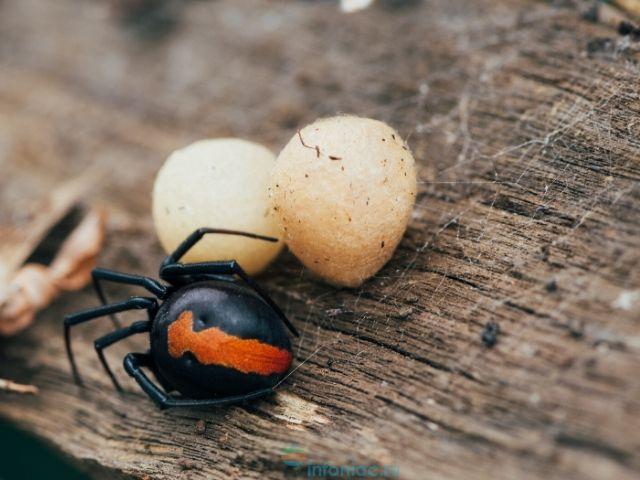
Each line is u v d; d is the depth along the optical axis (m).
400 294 0.09
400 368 0.09
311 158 0.09
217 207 0.09
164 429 0.09
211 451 0.09
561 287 0.09
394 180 0.09
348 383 0.09
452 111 0.10
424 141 0.10
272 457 0.09
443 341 0.09
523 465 0.08
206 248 0.09
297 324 0.09
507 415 0.08
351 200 0.09
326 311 0.09
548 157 0.09
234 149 0.09
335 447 0.08
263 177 0.09
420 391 0.09
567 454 0.08
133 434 0.09
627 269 0.08
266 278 0.10
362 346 0.09
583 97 0.10
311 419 0.09
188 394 0.09
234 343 0.09
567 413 0.08
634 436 0.08
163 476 0.09
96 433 0.10
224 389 0.09
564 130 0.10
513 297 0.09
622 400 0.08
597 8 0.10
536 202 0.09
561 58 0.10
